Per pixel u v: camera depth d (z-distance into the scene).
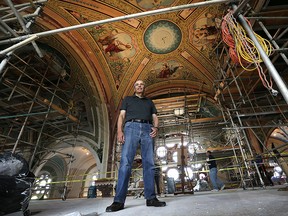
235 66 6.81
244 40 2.59
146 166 2.91
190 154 12.33
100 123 14.94
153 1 10.87
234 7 2.48
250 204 2.25
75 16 10.72
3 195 2.15
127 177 2.76
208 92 15.24
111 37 12.70
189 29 12.51
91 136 15.21
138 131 2.97
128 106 3.21
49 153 15.74
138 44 13.44
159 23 12.25
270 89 2.42
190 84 16.00
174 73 15.73
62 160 20.31
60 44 11.45
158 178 7.21
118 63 14.45
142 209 2.50
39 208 4.04
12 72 11.59
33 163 15.03
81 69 13.45
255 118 9.14
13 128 14.52
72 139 15.68
